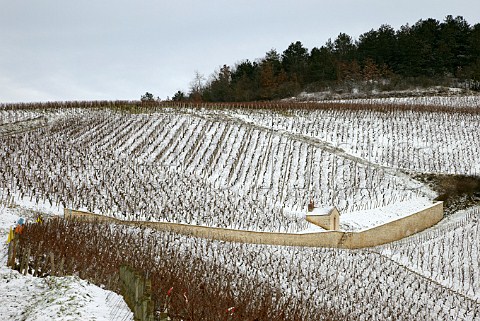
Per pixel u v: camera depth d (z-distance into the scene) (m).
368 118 88.06
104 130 75.69
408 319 37.31
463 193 66.38
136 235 41.47
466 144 78.50
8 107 85.75
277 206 59.06
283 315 28.16
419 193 65.69
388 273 44.72
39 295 23.75
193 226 46.50
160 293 23.98
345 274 42.97
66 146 66.44
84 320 19.66
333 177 67.81
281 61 158.50
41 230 33.31
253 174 66.94
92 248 31.62
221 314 24.34
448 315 39.34
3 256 30.56
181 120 83.31
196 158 69.44
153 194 55.84
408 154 75.12
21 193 49.97
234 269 37.66
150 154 68.75
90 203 50.91
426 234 57.19
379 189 65.56
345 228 54.91
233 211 54.38
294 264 42.88
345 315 34.88
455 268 48.38
